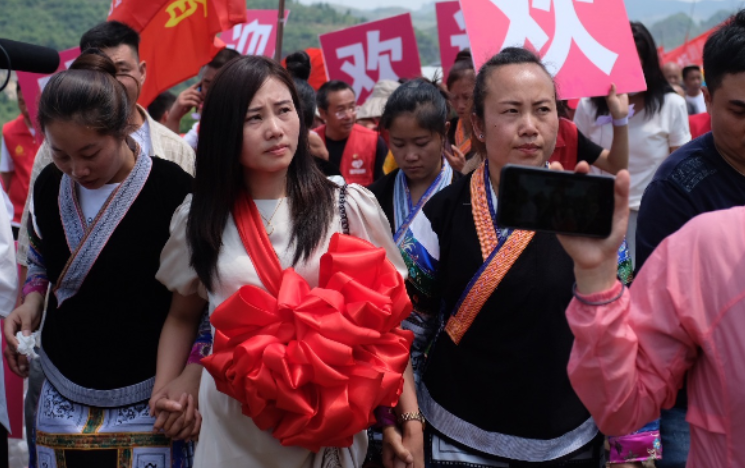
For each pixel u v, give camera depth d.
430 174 3.82
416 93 3.70
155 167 2.92
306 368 2.33
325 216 2.58
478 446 2.64
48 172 2.97
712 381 1.84
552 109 2.64
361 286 2.38
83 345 2.89
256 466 2.54
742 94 2.42
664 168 2.72
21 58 2.85
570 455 2.60
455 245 2.67
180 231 2.66
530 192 1.75
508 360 2.60
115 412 2.88
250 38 8.77
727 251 1.83
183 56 4.95
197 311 2.82
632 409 1.86
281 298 2.37
